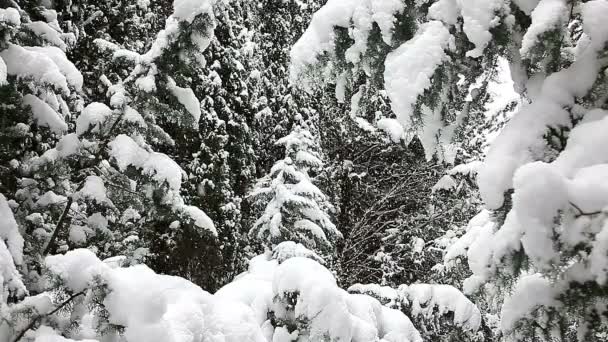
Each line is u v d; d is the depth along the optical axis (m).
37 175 3.43
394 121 9.29
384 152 12.67
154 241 8.43
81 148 3.46
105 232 4.19
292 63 2.72
